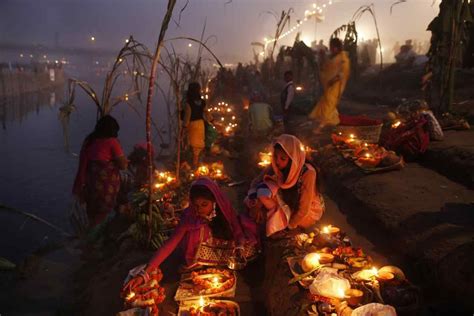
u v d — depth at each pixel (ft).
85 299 14.94
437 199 16.66
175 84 22.16
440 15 29.32
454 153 20.43
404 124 23.48
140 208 17.13
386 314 9.36
